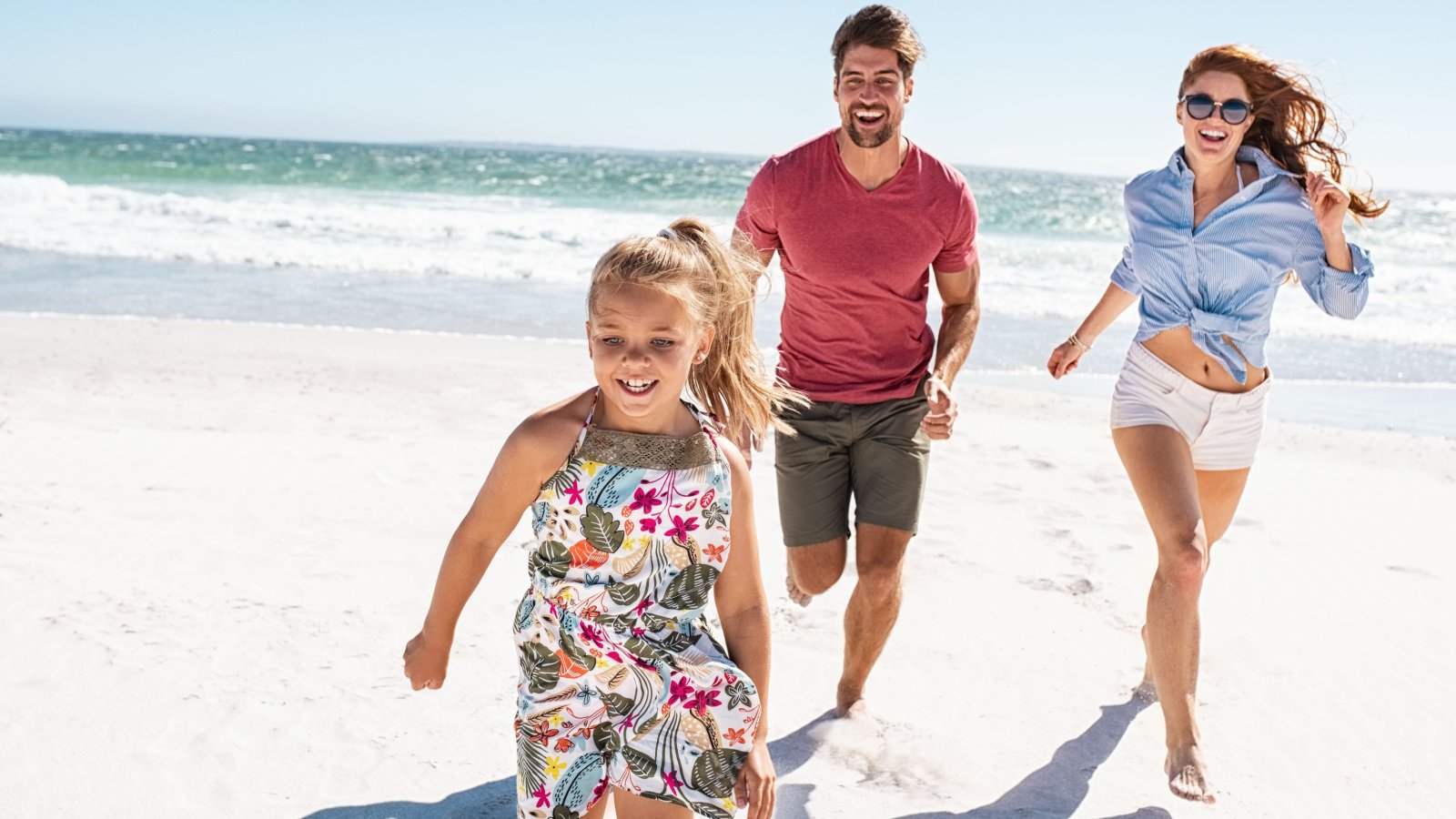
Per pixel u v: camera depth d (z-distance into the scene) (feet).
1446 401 33.65
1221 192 12.12
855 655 12.66
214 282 45.83
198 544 17.02
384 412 26.43
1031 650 14.73
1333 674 14.29
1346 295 11.79
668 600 8.38
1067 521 20.34
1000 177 252.62
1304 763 12.00
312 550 17.06
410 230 65.82
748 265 10.15
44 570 15.62
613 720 8.35
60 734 11.40
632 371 8.01
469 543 8.43
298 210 72.43
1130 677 14.03
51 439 22.40
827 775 11.50
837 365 12.65
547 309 43.16
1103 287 56.08
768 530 19.40
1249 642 15.24
